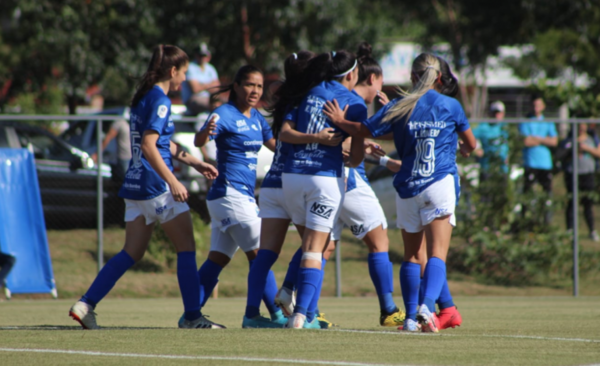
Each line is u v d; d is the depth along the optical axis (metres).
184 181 33.47
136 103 16.33
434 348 12.63
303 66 15.91
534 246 33.16
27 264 28.77
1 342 13.32
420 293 15.41
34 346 12.81
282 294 15.78
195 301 16.59
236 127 17.19
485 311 23.12
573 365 10.97
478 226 33.31
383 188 35.81
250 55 69.31
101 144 30.83
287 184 15.49
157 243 33.09
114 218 33.44
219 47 68.88
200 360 11.20
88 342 13.25
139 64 63.38
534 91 38.47
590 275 33.25
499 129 33.09
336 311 23.89
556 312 22.62
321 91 15.63
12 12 62.03
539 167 33.06
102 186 31.75
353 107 15.60
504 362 11.21
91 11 61.72
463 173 33.31
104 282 16.38
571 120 31.70
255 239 17.31
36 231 29.02
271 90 17.95
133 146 16.42
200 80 38.62
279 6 66.94
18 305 26.52
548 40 81.19
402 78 86.69
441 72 15.84
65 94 64.69
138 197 16.31
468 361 11.27
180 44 66.06
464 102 88.50
